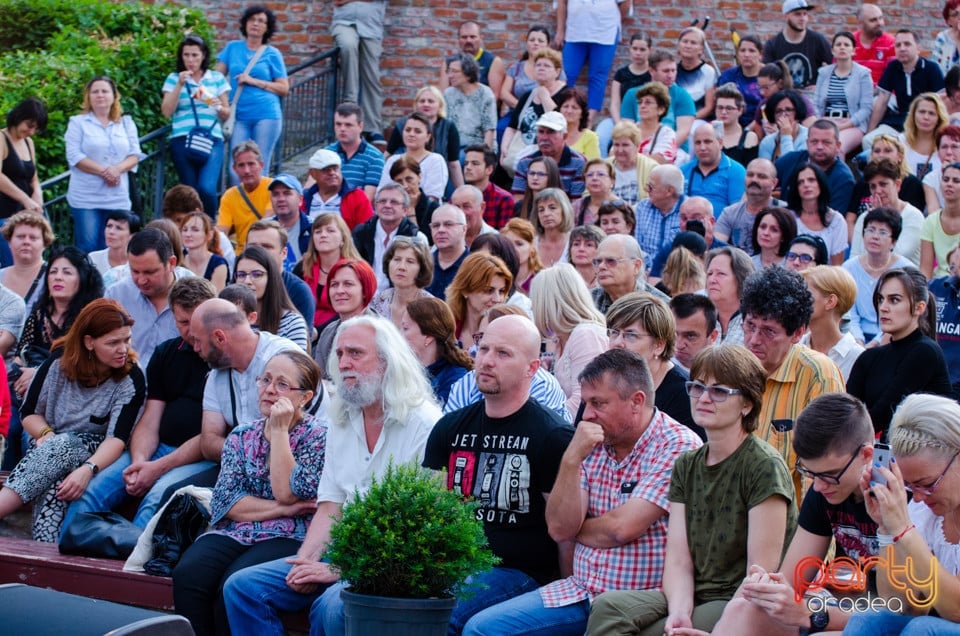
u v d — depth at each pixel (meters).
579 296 7.35
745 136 13.02
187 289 7.64
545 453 5.82
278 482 6.51
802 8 14.84
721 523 5.37
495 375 5.84
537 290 7.38
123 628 4.45
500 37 16.22
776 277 6.30
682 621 5.25
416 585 5.25
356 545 5.28
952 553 4.98
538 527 5.89
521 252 9.55
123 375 7.71
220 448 7.29
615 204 10.30
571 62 15.37
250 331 7.31
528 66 14.73
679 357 7.05
